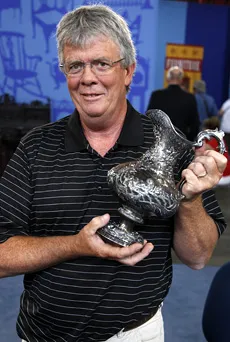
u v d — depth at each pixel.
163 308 3.13
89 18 1.18
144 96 5.52
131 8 5.27
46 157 1.33
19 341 2.69
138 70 5.45
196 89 6.30
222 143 1.13
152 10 5.30
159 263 1.34
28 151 1.34
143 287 1.33
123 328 1.35
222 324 1.62
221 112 6.25
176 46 8.09
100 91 1.22
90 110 1.24
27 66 5.30
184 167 1.28
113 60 1.20
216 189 6.13
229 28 8.13
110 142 1.34
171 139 1.14
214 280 1.70
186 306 3.16
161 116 1.13
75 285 1.29
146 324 1.38
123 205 1.14
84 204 1.30
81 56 1.19
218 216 1.38
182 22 8.00
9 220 1.32
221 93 8.39
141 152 1.33
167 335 2.81
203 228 1.29
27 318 1.39
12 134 5.24
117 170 1.12
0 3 5.14
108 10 1.23
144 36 5.36
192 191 1.11
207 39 8.14
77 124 1.33
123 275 1.30
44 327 1.37
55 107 5.41
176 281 3.51
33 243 1.27
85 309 1.31
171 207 1.08
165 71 8.15
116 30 1.20
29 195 1.32
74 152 1.31
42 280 1.33
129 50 1.24
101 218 1.11
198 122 4.94
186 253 1.36
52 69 5.32
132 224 1.15
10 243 1.29
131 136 1.33
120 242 1.11
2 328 2.82
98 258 1.28
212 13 8.05
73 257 1.21
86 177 1.30
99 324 1.33
